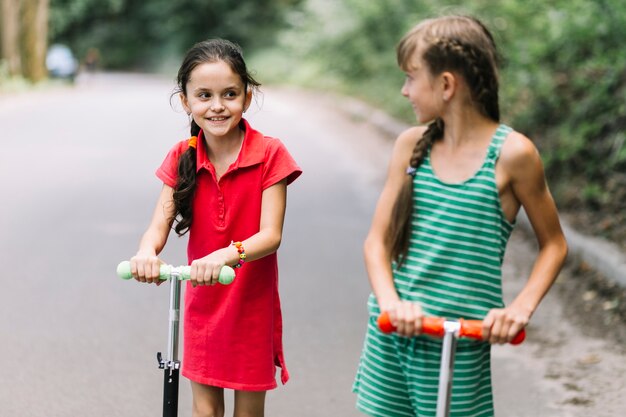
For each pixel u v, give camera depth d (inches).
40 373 226.1
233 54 147.9
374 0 1115.3
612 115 409.7
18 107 1010.1
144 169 565.9
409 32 130.6
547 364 231.5
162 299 289.9
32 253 346.3
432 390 129.6
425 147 130.6
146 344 248.1
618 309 266.5
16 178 522.9
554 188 397.1
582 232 331.9
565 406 205.8
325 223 412.5
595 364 229.9
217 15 2034.9
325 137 749.3
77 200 457.4
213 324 152.9
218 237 152.2
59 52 1571.1
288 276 320.8
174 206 153.3
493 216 128.3
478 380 130.3
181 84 150.2
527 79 493.7
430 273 129.4
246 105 152.6
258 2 1972.2
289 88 1347.2
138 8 2190.0
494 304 130.6
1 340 249.8
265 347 153.7
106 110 1000.9
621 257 293.1
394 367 132.9
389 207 134.0
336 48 1207.6
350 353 243.0
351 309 283.0
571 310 273.3
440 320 120.6
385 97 936.3
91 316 271.3
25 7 1332.4
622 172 379.2
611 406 204.4
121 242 367.9
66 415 202.4
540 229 131.2
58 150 653.9
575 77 477.4
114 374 226.1
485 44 128.0
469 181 128.2
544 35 517.3
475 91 127.1
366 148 683.4
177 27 2079.2
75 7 2134.6
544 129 470.6
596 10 469.1
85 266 328.5
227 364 152.8
